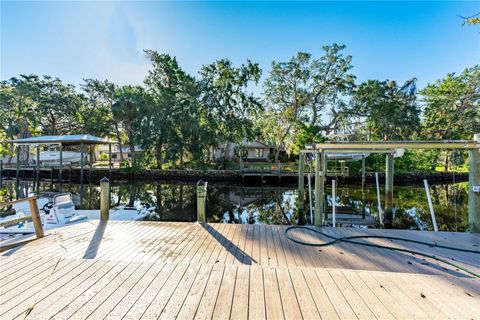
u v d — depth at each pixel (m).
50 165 18.42
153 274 2.42
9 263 2.64
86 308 1.84
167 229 4.78
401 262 3.36
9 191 13.95
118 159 32.22
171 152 18.12
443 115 21.39
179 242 4.06
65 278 2.31
